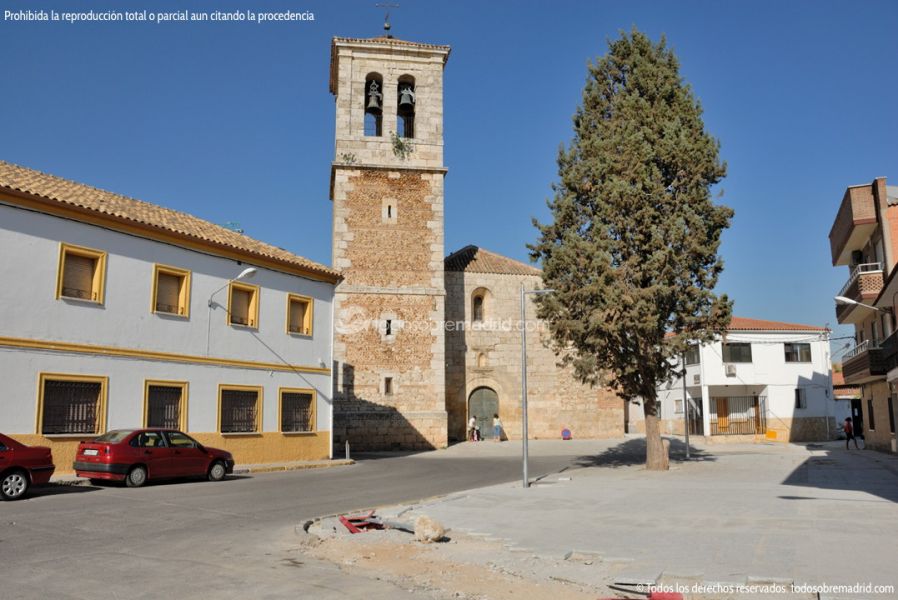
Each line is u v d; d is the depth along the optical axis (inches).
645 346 973.8
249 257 1053.8
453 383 1665.8
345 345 1485.0
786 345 1967.3
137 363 890.1
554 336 1037.2
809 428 1939.0
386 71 1589.6
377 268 1520.7
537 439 1689.2
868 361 1280.8
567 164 1043.9
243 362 1031.0
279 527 504.7
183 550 410.3
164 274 946.7
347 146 1545.3
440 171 1567.4
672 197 975.6
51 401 802.8
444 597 323.0
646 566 373.7
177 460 777.6
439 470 1040.2
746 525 499.8
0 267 760.3
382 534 478.0
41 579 329.7
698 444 1775.3
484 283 1717.5
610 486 799.1
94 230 856.3
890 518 520.4
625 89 1042.7
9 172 850.1
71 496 636.7
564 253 986.7
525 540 459.8
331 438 1168.8
